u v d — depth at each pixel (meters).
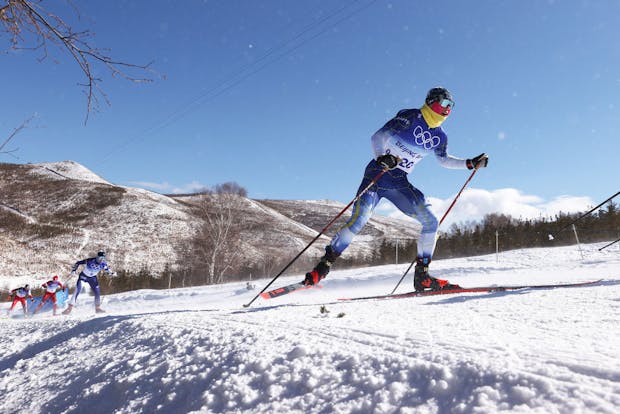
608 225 18.67
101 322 3.15
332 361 1.36
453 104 3.77
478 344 1.32
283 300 6.32
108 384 1.78
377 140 3.88
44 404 1.87
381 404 1.06
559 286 3.25
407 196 3.93
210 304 10.76
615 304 1.95
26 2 2.88
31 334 3.60
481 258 15.14
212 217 33.16
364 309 2.62
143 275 30.41
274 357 1.50
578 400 0.86
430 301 2.86
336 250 3.76
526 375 0.99
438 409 0.98
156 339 2.18
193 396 1.42
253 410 1.22
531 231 21.41
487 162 3.86
